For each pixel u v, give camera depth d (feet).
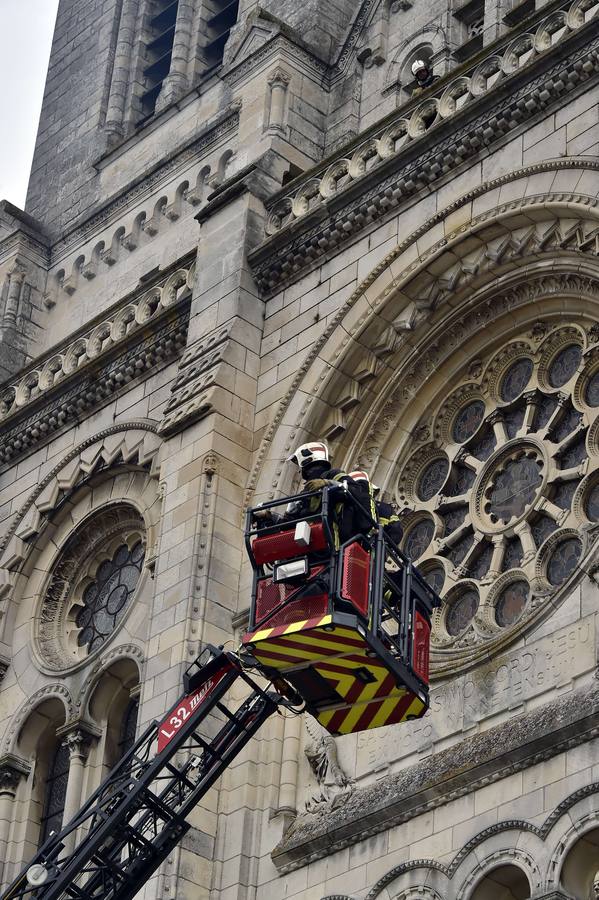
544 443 115.34
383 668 89.30
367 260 125.59
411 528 120.57
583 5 118.11
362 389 124.06
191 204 164.76
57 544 142.10
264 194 136.46
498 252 118.11
